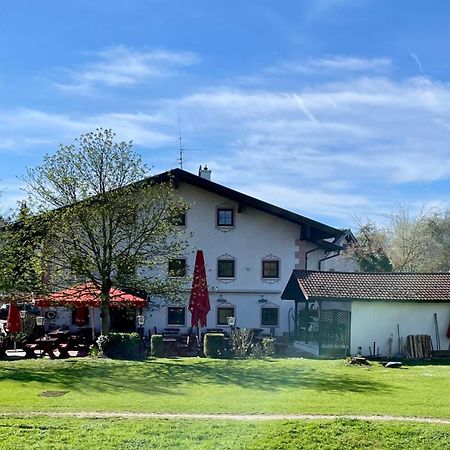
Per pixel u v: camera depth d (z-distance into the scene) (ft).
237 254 109.40
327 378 63.10
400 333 88.63
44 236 83.56
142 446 36.22
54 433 38.55
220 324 108.17
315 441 37.68
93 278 82.94
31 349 79.87
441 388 58.18
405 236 193.88
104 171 83.87
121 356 77.97
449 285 92.94
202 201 109.50
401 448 37.14
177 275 93.20
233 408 46.21
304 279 89.97
